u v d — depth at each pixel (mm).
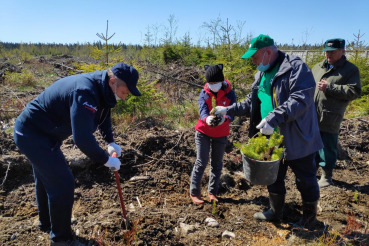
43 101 2232
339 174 4473
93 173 3791
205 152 3355
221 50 6965
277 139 2574
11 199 3314
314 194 2861
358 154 5047
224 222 3170
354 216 3359
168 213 3225
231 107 3154
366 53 8570
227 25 6410
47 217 2758
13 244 2627
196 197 3514
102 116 2543
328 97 3785
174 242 2766
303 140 2639
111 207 3322
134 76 2232
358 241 2824
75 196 3426
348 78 3717
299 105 2430
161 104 6918
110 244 2627
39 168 2273
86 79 2203
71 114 2098
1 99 6672
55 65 13859
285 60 2582
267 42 2615
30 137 2213
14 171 3648
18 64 13797
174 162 4199
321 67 4074
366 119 6172
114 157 2443
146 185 3785
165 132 4902
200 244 2803
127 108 5789
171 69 10367
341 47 3674
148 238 2742
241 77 6570
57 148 2350
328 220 3260
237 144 2748
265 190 3949
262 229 3049
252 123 3092
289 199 3682
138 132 4863
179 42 13367
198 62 12234
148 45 14492
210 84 3141
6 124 5176
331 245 2652
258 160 2533
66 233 2512
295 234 2936
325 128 3857
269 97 2797
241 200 3688
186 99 7812
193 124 5762
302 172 2818
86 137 2104
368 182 4203
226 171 4207
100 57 6066
